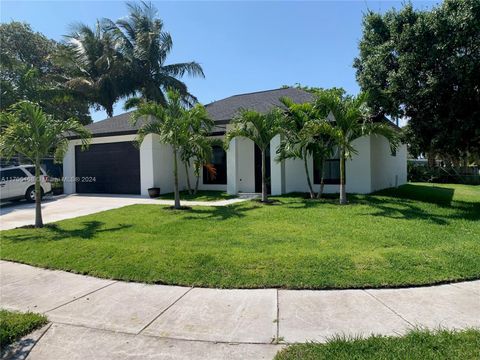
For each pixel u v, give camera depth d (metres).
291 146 11.30
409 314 3.75
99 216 10.05
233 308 4.01
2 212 11.88
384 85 11.77
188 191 16.36
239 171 15.51
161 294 4.48
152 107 10.89
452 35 9.82
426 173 26.59
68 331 3.57
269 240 6.63
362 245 6.18
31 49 30.12
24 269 5.64
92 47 27.34
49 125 8.79
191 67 28.42
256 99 17.34
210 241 6.67
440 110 10.85
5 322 3.66
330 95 10.43
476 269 4.96
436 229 7.34
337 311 3.86
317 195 12.80
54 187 17.53
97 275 5.20
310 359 2.91
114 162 17.05
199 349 3.18
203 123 12.95
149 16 27.88
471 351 2.93
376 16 12.02
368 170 13.26
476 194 14.83
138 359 3.04
